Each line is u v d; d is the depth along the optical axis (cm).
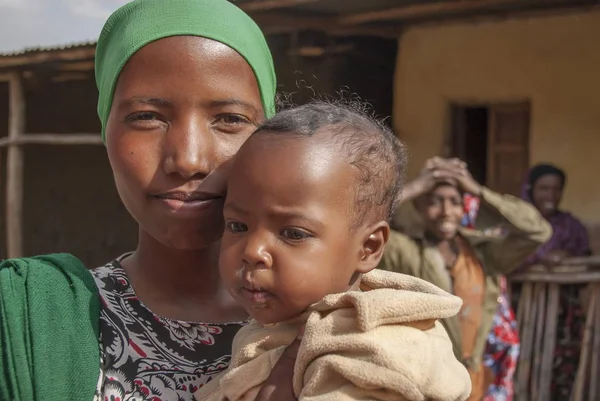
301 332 149
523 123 655
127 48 155
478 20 663
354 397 134
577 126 625
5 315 148
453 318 460
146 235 168
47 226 978
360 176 150
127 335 158
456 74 678
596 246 611
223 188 156
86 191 944
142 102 153
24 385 144
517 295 536
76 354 149
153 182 153
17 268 156
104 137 176
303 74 696
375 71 703
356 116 159
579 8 618
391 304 139
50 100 951
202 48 155
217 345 164
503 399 475
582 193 620
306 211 143
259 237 145
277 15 626
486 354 477
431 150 690
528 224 474
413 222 579
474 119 684
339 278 149
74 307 154
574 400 527
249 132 161
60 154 961
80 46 733
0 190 1041
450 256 475
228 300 174
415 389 132
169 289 168
